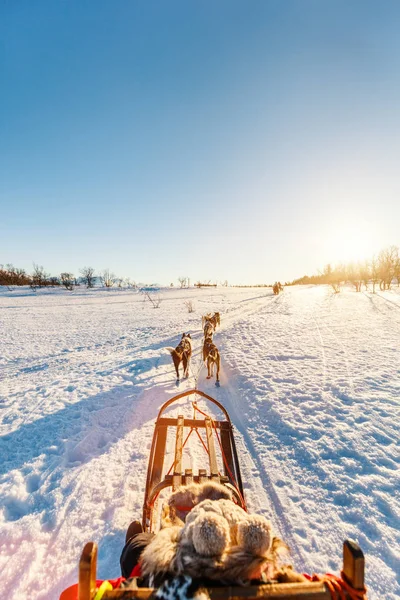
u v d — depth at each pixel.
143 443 5.02
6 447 4.98
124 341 14.38
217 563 1.15
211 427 3.49
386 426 5.06
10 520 3.39
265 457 4.58
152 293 52.97
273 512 3.47
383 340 11.03
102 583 1.35
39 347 13.90
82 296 50.25
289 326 14.83
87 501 3.66
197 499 1.98
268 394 6.72
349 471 4.08
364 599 1.17
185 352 8.55
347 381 7.11
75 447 4.87
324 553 2.93
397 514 3.29
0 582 2.65
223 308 26.22
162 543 1.32
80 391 7.53
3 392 7.89
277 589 1.18
